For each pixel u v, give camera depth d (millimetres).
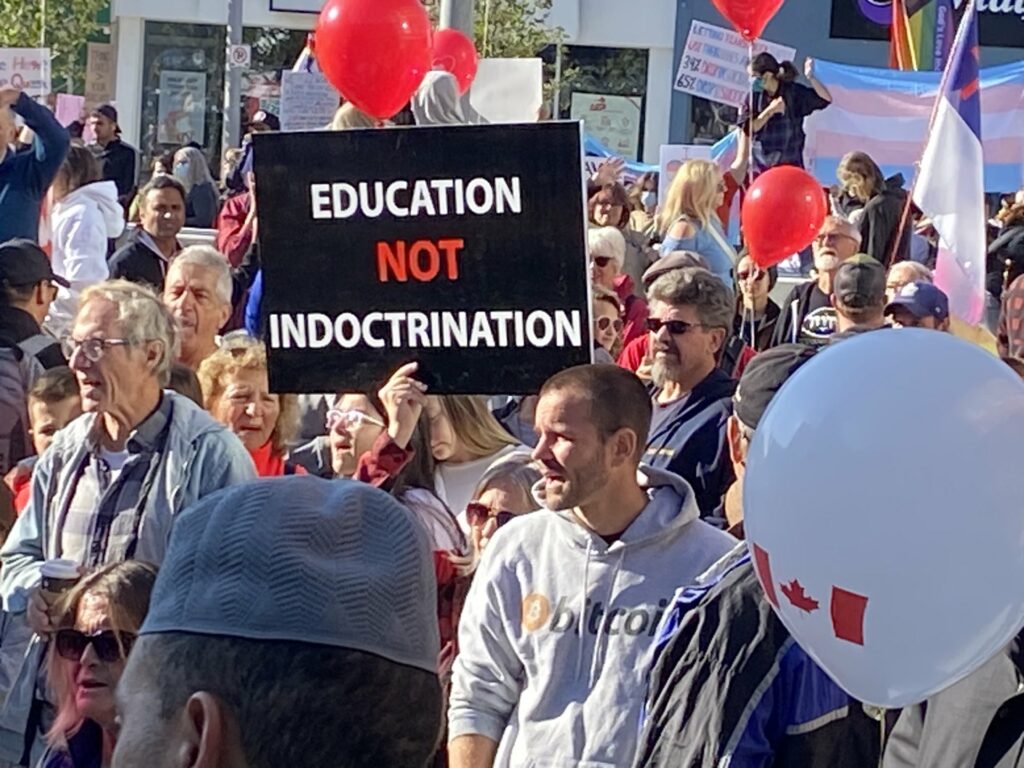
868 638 2619
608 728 3621
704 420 5227
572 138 4160
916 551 2559
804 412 2672
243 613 1585
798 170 7738
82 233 8094
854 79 13953
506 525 3939
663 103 25047
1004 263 9953
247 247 8156
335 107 9727
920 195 7547
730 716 3010
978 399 2619
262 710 1557
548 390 3781
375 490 1708
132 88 24625
